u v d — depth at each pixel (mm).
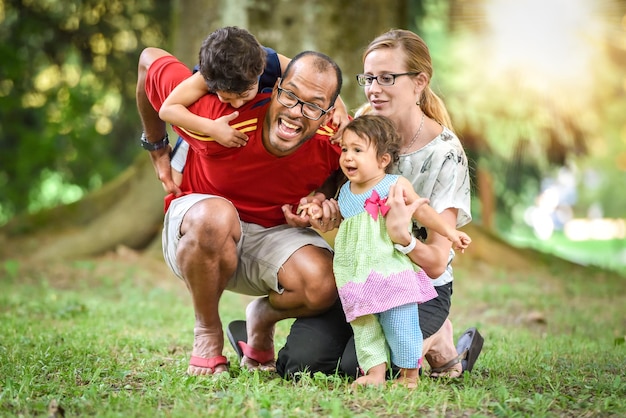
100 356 6941
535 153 22172
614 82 22578
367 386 5648
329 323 6180
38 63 19109
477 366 6852
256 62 5695
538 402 5332
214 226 5895
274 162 6062
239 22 13625
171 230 6191
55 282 13273
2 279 13352
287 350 6148
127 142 20938
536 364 6887
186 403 5215
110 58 19375
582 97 22531
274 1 13641
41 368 6258
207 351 6195
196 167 6406
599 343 8945
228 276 6113
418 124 6148
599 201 41719
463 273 15594
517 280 15500
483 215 18984
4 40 18578
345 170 5875
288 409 5148
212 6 13852
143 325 9531
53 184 21125
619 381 5941
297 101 5707
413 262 5844
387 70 6047
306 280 6043
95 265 14273
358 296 5730
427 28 21234
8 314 9805
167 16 18922
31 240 15297
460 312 11984
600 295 14422
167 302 12023
